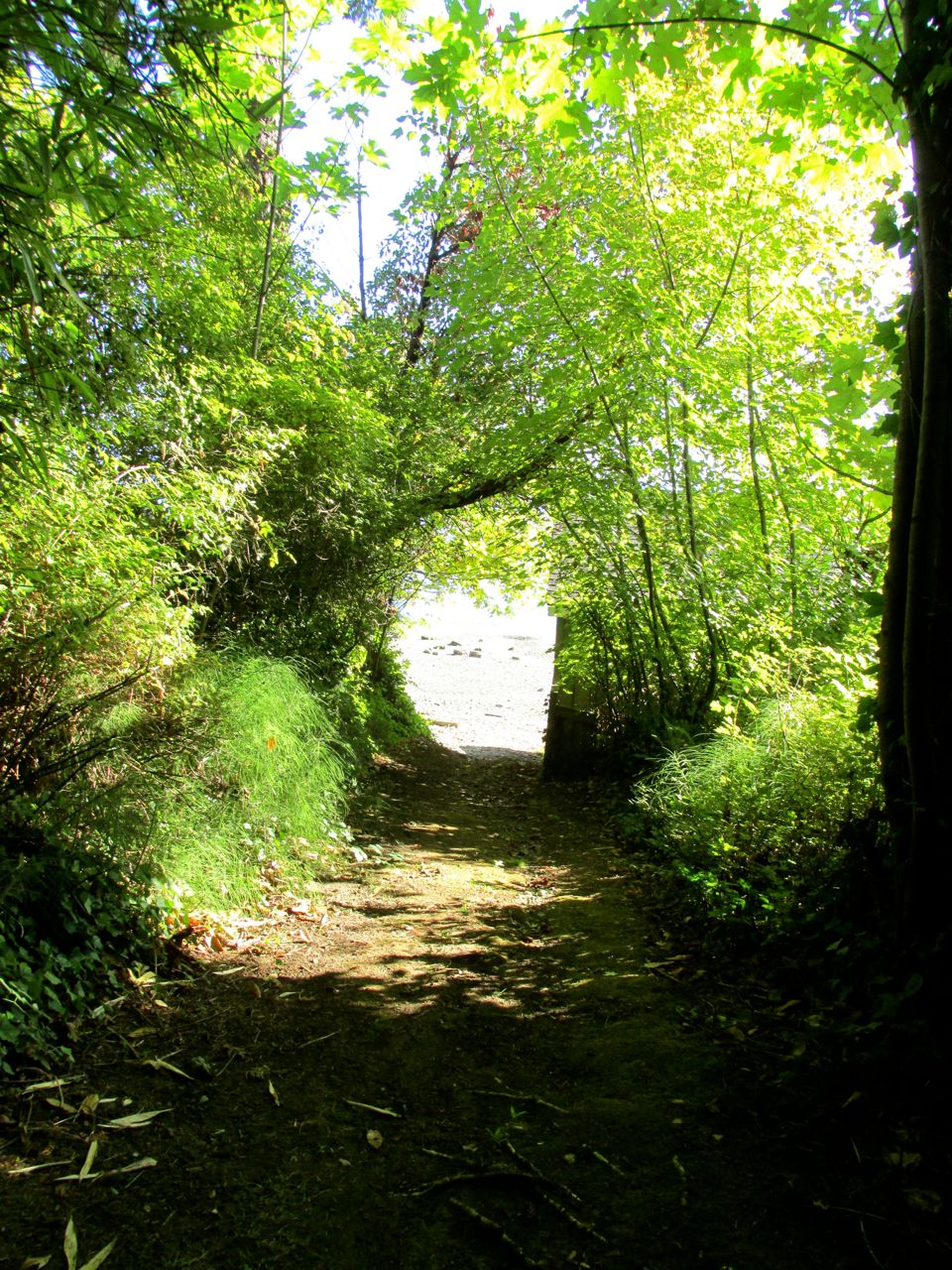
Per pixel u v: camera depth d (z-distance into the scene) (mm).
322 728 5641
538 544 8766
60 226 3113
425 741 11000
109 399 3801
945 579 2566
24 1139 2172
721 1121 2375
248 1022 2953
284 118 5684
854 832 3127
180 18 2037
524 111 3928
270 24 4875
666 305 5965
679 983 3328
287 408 5898
